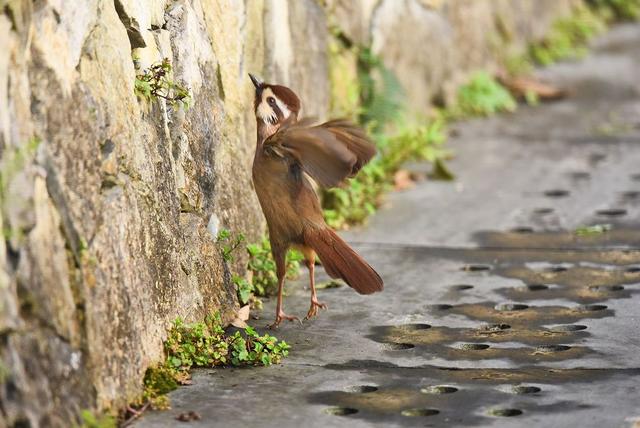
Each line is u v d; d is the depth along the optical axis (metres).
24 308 7.36
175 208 9.95
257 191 10.41
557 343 10.39
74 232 8.03
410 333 10.73
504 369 9.70
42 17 7.93
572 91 23.77
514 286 12.23
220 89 11.52
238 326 10.66
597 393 9.05
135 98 9.34
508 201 15.75
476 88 21.98
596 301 11.66
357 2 17.22
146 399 8.82
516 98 23.12
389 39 18.64
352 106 16.77
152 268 9.30
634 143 19.20
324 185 9.62
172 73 10.28
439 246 13.80
